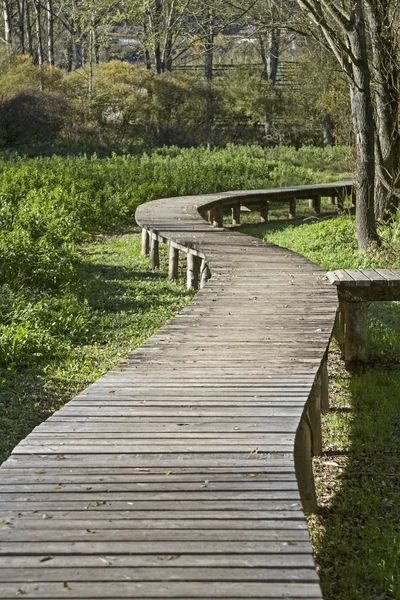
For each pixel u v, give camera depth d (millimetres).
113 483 3467
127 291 10711
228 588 2574
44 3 53688
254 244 11062
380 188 14320
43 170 21625
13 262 10352
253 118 40438
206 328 6586
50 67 39156
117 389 4918
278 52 40656
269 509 3180
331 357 8297
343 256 12734
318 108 36281
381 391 6898
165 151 33375
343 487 5090
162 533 2965
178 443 3959
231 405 4578
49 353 7730
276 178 25438
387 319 9578
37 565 2729
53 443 3963
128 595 2535
